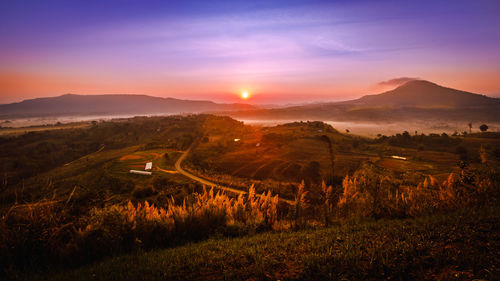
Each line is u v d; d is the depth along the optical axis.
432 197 8.23
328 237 5.15
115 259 4.72
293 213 8.62
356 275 3.26
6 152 160.00
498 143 144.00
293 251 4.50
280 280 3.37
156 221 6.53
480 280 2.79
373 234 5.07
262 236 6.10
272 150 134.50
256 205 8.65
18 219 5.07
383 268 3.33
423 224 5.26
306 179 79.25
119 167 100.75
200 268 3.98
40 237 5.04
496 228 4.36
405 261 3.47
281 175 89.19
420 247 3.83
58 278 3.94
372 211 8.39
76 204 6.25
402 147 157.88
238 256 4.40
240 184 60.31
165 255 4.69
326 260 3.75
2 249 4.58
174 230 6.52
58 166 142.50
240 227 7.09
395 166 96.38
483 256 3.30
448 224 4.92
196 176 85.94
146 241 5.93
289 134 191.38
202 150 142.75
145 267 4.04
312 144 151.25
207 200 8.03
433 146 152.50
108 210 6.00
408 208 8.13
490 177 7.58
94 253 5.12
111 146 194.50
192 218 6.84
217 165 105.12
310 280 3.28
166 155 120.94
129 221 6.00
